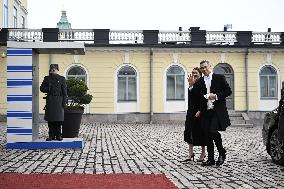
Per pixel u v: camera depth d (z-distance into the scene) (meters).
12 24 30.58
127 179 6.29
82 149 10.66
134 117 25.69
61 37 25.83
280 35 26.98
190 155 8.52
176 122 25.67
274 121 8.45
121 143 12.50
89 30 25.86
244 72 26.28
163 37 26.45
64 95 10.93
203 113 7.75
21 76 10.69
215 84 7.65
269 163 8.38
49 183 5.88
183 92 26.02
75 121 12.88
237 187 5.86
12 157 8.92
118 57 25.75
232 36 26.78
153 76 25.86
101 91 25.59
